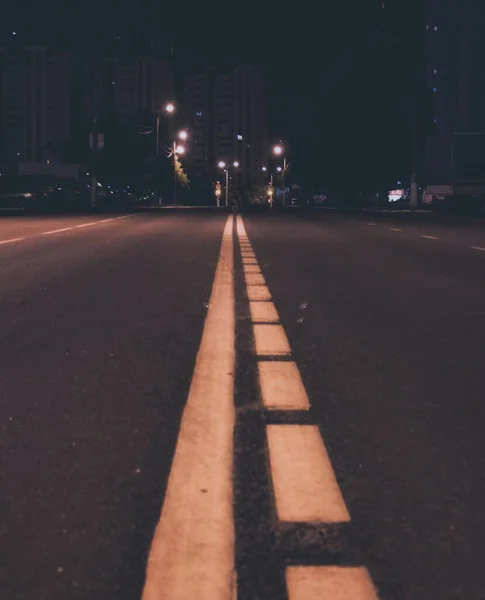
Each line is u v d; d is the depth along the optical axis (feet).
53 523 8.50
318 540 8.03
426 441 11.69
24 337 20.40
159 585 6.97
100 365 17.04
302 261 43.93
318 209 190.08
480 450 11.27
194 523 8.42
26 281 33.42
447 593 6.92
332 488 9.59
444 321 23.31
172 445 11.37
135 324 22.50
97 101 177.37
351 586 6.98
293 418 12.85
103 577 7.18
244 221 103.30
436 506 9.09
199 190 486.38
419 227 87.97
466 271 38.50
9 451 11.12
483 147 173.99
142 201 270.67
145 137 336.08
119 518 8.62
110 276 35.50
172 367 16.84
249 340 20.18
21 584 7.06
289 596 6.78
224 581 7.04
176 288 31.22
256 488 9.57
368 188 269.44
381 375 16.19
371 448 11.33
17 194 138.82
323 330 21.68
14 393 14.58
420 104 257.34
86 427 12.34
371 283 33.27
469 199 168.66
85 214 127.65
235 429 12.18
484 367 17.01
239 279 34.58
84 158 330.54
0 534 8.20
